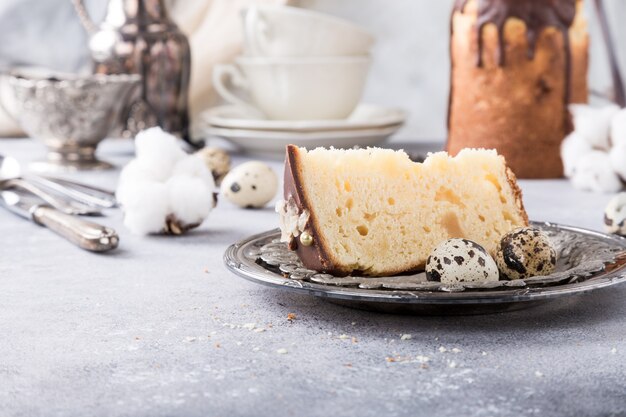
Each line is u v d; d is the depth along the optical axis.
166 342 0.66
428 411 0.55
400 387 0.59
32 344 0.65
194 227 0.85
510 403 0.56
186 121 1.17
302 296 0.71
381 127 1.12
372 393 0.58
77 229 0.82
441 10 1.29
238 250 0.72
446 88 1.31
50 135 1.07
